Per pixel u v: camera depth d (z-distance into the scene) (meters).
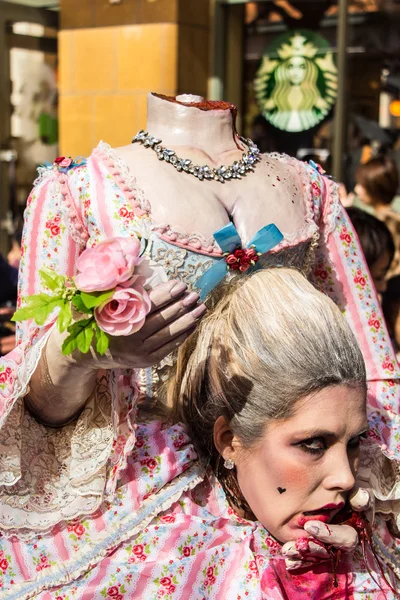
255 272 1.65
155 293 1.40
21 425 1.56
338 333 1.54
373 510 1.72
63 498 1.60
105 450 1.58
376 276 3.93
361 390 1.56
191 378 1.66
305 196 1.95
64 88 5.65
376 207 4.94
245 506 1.71
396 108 5.32
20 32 5.99
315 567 1.63
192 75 5.37
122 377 1.59
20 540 1.59
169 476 1.62
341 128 5.41
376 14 5.25
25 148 6.15
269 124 5.60
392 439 1.89
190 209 1.77
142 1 5.27
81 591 1.55
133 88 5.38
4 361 1.55
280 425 1.54
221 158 1.87
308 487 1.55
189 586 1.56
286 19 5.44
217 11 5.41
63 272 1.79
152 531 1.59
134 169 1.80
